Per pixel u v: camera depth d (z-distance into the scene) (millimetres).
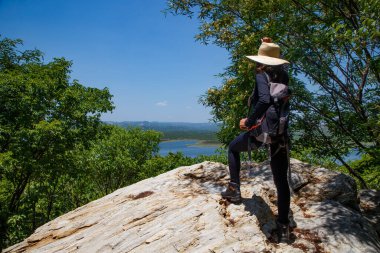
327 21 6766
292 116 7938
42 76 15984
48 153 15148
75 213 5547
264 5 7590
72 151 18016
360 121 6949
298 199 4633
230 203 4203
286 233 3588
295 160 5566
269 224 3791
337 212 4172
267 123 3115
